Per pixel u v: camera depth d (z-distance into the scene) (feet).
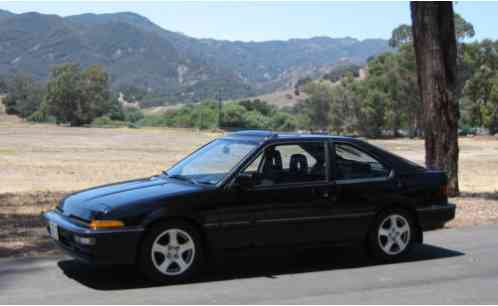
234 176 23.09
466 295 21.25
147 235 21.79
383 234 25.85
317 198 24.23
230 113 421.18
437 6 44.52
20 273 23.58
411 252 28.17
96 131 293.64
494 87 289.94
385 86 314.96
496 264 25.93
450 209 26.84
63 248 22.40
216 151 25.64
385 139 288.30
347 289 21.91
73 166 91.66
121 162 103.35
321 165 24.76
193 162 25.67
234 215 22.82
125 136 240.73
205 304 19.86
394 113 307.37
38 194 51.01
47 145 165.89
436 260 26.61
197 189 22.59
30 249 27.86
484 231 33.94
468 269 25.03
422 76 45.98
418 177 26.32
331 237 24.68
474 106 301.02
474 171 98.58
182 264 22.35
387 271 24.62
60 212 23.43
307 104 372.58
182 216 22.12
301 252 27.89
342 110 338.54
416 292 21.58
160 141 204.44
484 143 222.69
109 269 24.26
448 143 46.26
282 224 23.61
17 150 138.00
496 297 21.03
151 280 21.98
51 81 491.31
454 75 45.80
